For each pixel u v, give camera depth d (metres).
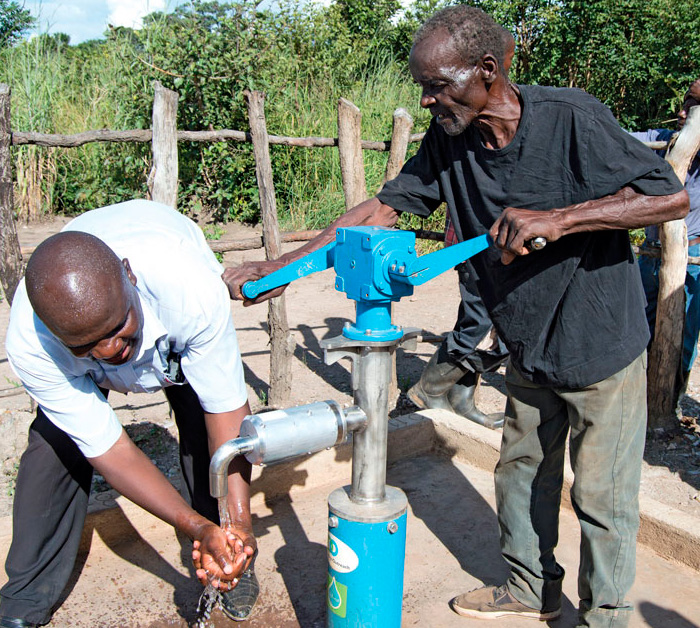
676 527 2.94
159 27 9.00
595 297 2.06
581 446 2.22
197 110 8.95
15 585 2.45
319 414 1.86
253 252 8.43
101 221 2.28
